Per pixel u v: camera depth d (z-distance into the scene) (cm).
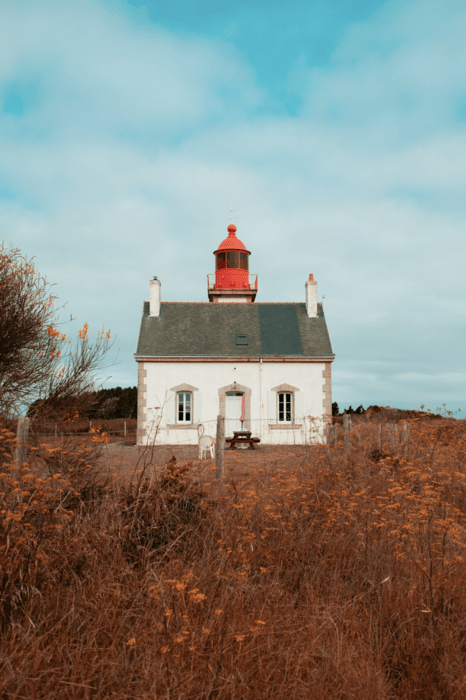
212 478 665
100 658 320
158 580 371
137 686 298
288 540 488
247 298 3484
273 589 409
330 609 386
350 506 539
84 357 973
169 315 2580
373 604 412
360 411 3173
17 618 342
